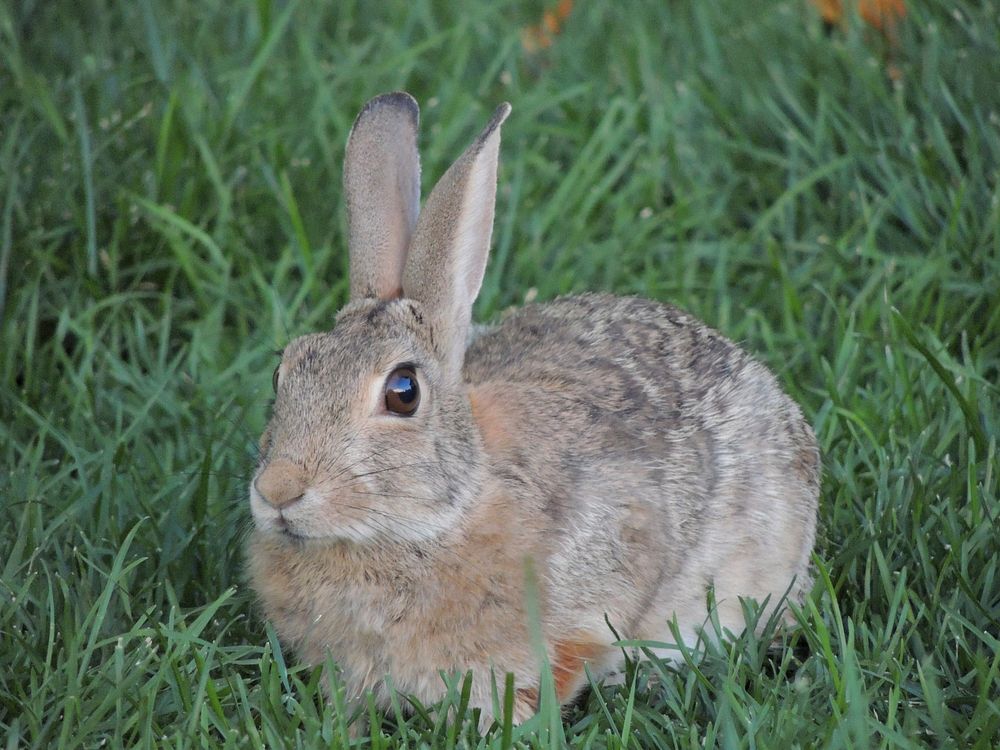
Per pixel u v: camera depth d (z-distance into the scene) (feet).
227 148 45.80
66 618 28.96
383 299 30.04
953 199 43.39
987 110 45.85
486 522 28.17
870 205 44.78
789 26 50.14
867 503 34.06
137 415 36.83
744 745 26.40
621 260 43.21
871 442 35.68
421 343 28.50
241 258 42.78
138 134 45.73
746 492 32.37
